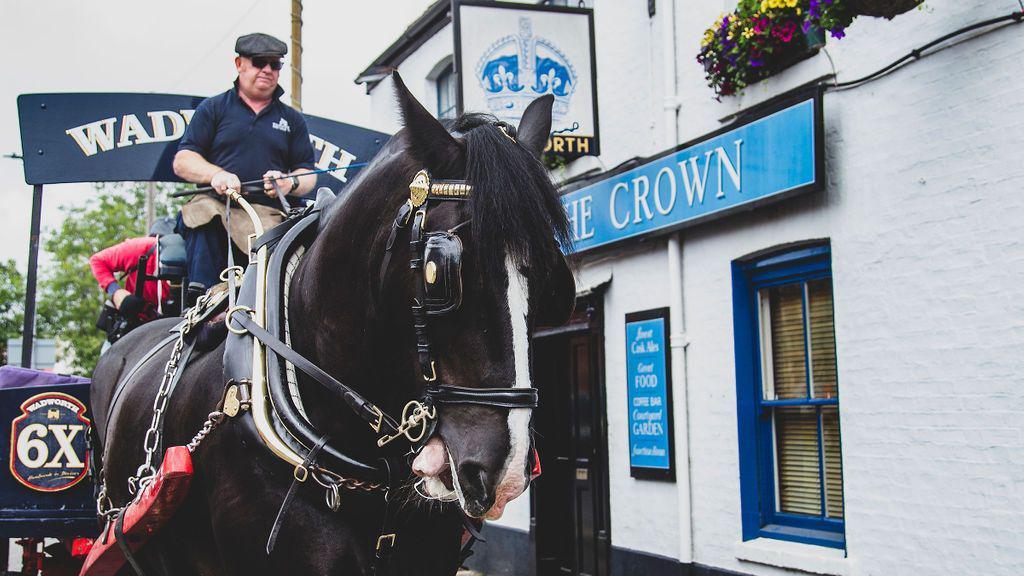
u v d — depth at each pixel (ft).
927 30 16.20
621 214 24.22
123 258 17.33
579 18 24.58
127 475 10.94
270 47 13.65
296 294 8.82
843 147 17.94
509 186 6.92
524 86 24.02
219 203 13.04
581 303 27.14
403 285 7.47
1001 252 14.90
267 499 8.16
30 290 15.90
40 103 16.74
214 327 9.69
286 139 14.16
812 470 19.75
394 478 8.14
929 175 16.16
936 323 15.98
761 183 19.39
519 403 6.72
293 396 8.32
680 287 22.66
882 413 16.94
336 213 8.57
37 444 13.80
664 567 22.82
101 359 13.65
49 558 14.57
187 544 9.74
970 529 15.25
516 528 30.48
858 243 17.58
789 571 19.11
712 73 20.84
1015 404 14.61
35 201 16.43
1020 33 14.65
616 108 25.45
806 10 17.93
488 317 6.81
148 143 17.21
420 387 7.38
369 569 8.23
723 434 21.26
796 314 20.21
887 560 16.74
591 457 26.66
